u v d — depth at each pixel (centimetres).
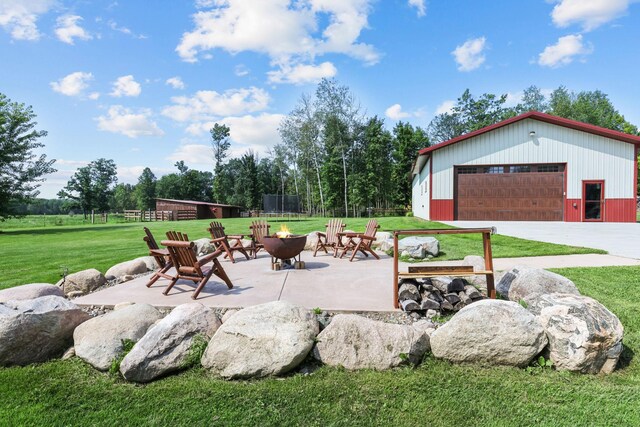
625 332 328
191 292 465
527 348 272
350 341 289
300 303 404
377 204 4028
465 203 1736
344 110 3481
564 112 4534
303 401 239
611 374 266
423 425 214
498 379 262
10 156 1842
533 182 1681
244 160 5047
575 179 1645
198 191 6062
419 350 289
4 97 1867
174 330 288
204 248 845
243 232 1405
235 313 317
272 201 4047
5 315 291
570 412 223
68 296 469
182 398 243
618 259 636
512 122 1677
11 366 289
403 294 387
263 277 551
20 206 1994
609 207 1620
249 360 269
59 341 311
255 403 237
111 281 557
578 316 274
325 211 3859
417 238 757
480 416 222
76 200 5534
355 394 246
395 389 252
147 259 654
